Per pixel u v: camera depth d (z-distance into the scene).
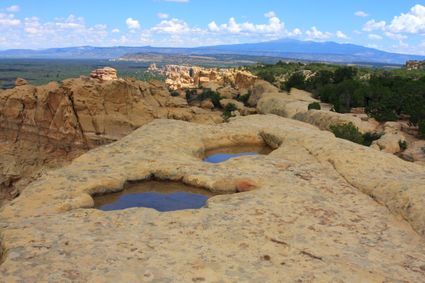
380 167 18.67
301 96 109.19
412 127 72.06
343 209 14.89
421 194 14.89
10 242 11.52
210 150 24.36
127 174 17.94
